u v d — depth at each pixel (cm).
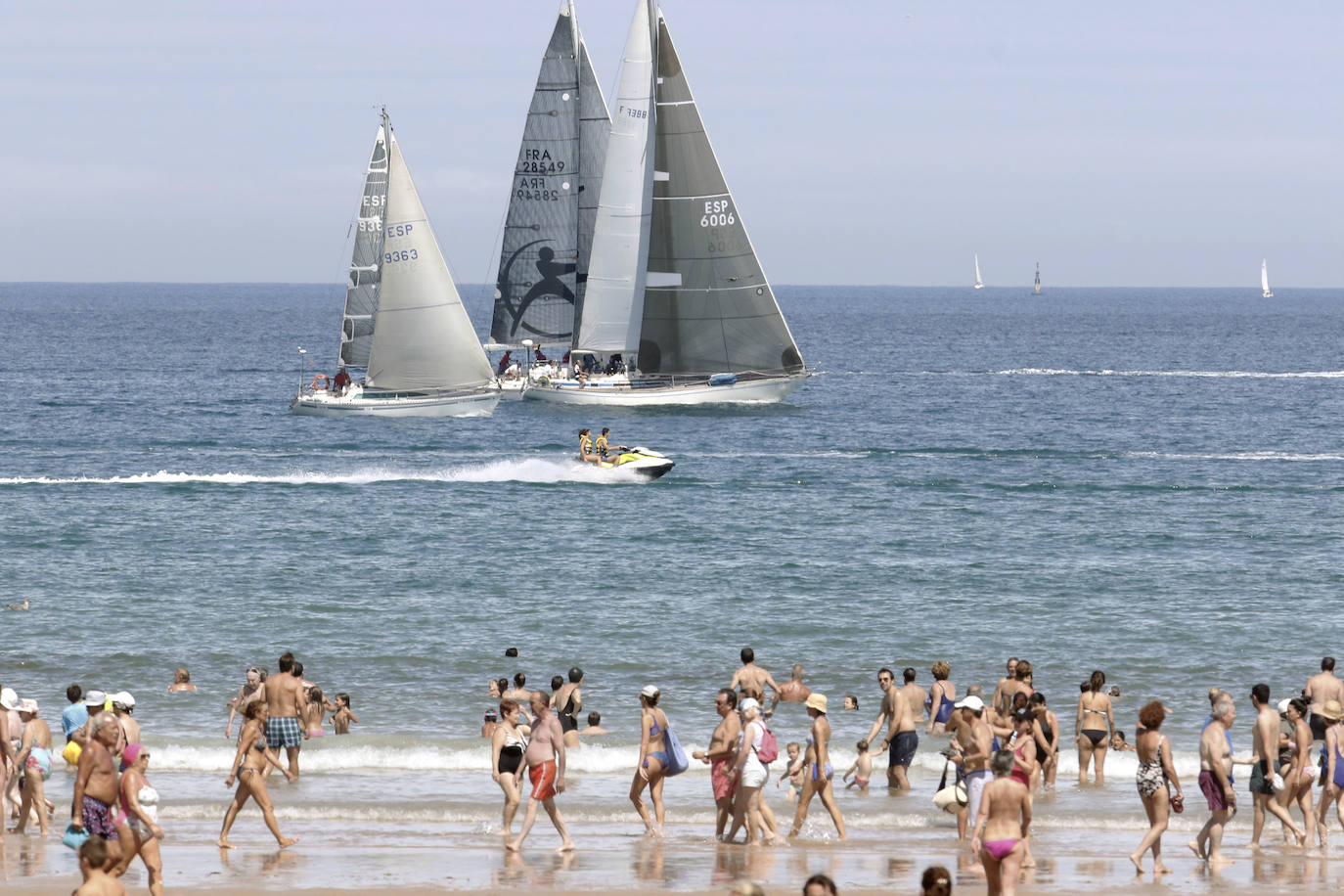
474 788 9969
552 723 8362
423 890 7550
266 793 8381
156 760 10488
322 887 7588
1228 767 8081
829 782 8769
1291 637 14750
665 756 8738
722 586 17238
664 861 8206
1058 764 10862
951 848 8581
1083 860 8350
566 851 8381
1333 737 8462
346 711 11331
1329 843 8781
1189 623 15325
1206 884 7788
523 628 15012
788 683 12144
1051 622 15400
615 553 19475
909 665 13662
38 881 7550
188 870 7931
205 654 13838
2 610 15500
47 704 12125
